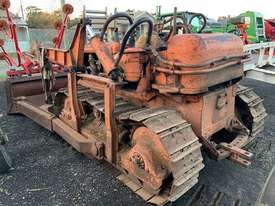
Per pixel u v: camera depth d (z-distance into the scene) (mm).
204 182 3023
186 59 2375
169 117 2457
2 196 2797
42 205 2650
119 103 3008
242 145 2930
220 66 2553
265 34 10695
